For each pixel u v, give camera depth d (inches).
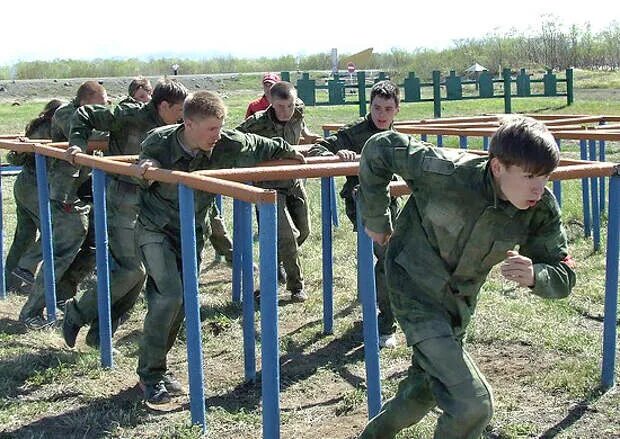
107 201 223.9
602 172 182.9
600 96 1125.7
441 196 128.3
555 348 223.8
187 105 177.3
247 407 193.6
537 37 1672.0
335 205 398.6
